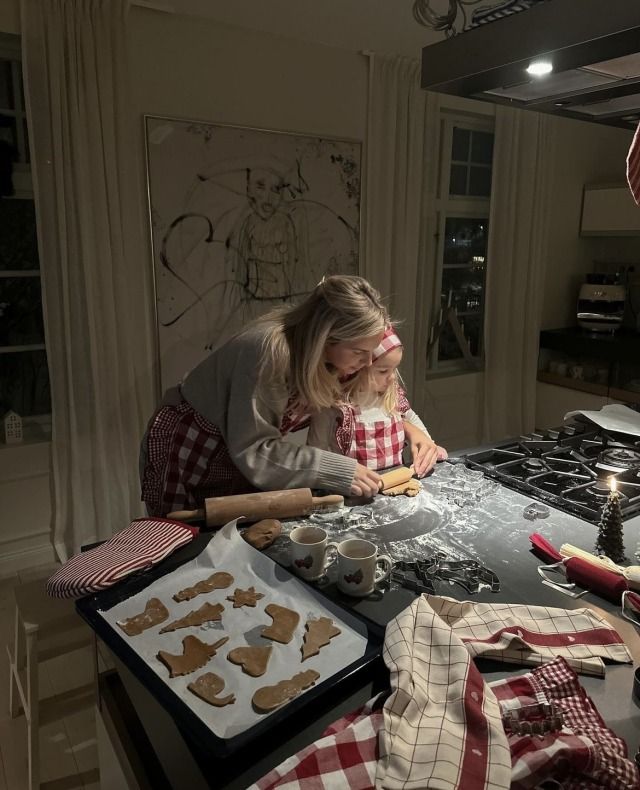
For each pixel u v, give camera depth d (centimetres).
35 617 156
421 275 380
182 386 169
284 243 324
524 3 127
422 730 78
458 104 368
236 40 294
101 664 117
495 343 418
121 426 294
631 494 156
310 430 178
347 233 344
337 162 332
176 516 139
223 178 301
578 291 465
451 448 423
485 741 77
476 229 401
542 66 125
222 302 313
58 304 271
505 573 121
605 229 432
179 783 78
